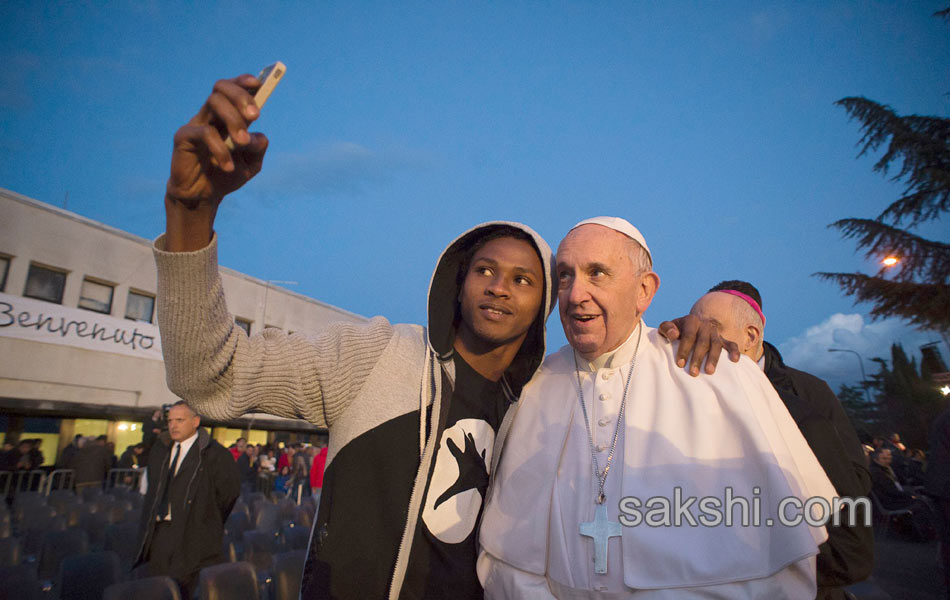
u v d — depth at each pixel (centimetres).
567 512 146
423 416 155
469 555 157
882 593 409
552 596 140
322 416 156
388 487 148
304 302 2723
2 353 1639
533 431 165
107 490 1336
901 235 1456
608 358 164
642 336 167
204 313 126
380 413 154
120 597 359
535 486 153
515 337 174
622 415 154
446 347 169
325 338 162
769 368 222
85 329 1833
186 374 131
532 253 172
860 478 184
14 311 1675
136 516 855
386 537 145
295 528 646
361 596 142
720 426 136
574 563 139
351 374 155
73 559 454
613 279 155
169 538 498
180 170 109
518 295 166
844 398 3544
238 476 540
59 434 1794
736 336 195
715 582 121
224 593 398
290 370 148
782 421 138
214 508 520
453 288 178
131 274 2005
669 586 123
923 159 1476
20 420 1694
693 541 126
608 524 137
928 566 804
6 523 765
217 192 117
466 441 166
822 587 148
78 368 1803
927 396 2198
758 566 121
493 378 181
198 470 516
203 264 123
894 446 1212
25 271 1733
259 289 2511
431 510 153
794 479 125
